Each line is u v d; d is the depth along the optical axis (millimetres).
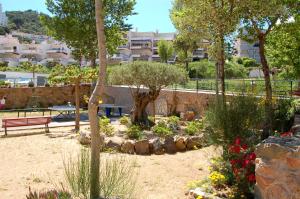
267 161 4738
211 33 10859
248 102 8188
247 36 11828
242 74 35969
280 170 4578
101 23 5469
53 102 24656
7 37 82750
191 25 11062
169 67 14789
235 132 7742
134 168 8984
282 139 5121
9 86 23703
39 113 22094
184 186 7504
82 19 25281
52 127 16469
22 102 23672
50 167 9164
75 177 5805
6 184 7719
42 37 114750
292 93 14859
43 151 11203
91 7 25219
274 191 4633
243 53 53000
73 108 19969
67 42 26031
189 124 13719
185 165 9430
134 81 14469
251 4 10227
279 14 11023
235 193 6043
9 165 9461
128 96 22672
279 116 10945
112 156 10305
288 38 14234
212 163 7887
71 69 16156
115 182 5859
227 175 6676
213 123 8000
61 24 25250
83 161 5703
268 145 4734
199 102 17812
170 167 9203
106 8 25078
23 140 13117
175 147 11406
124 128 14539
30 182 7840
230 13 10438
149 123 14820
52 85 24578
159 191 7180
